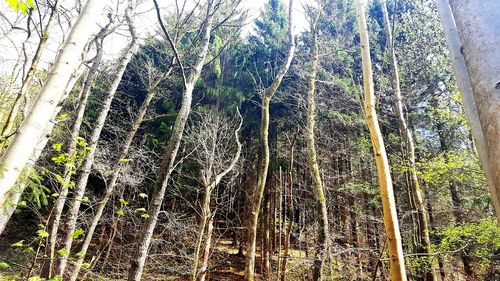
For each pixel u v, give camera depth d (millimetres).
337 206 11797
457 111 7797
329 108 12562
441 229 7902
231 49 13891
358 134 12773
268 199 12633
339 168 13383
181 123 4145
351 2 12391
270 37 15555
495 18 872
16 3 2422
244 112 13875
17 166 1666
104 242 9367
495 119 789
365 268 8742
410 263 7164
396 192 10531
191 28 6465
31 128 1738
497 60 824
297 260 8797
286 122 13820
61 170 5598
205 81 13367
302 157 13125
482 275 8727
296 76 13391
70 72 1911
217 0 5883
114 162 7363
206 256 5500
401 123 8539
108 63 8656
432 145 11648
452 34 1424
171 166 3998
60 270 4562
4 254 6137
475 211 8492
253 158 13461
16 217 8414
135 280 3467
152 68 10602
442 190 9750
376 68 12055
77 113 5598
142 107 6750
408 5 12625
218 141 8820
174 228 9203
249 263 6234
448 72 10578
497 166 776
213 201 10219
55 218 4473
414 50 11484
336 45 11250
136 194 10664
